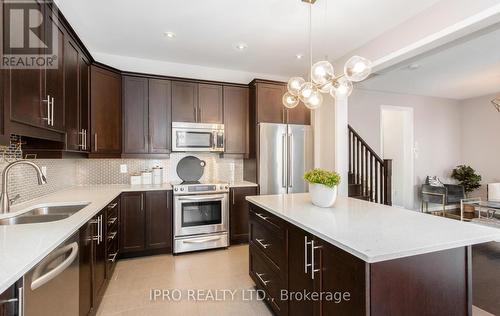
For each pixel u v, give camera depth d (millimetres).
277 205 2070
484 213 5320
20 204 2031
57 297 1273
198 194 3338
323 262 1364
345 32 2787
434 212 5633
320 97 2246
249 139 3928
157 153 3443
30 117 1542
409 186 5578
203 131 3625
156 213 3219
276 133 3723
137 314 2020
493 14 1788
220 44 3123
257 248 2307
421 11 2352
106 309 2078
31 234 1320
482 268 2768
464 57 3498
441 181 5887
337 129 3523
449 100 5953
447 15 2115
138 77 3361
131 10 2379
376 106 5301
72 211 2145
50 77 1818
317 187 1990
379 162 3939
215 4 2289
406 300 1151
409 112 5582
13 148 1958
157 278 2617
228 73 4062
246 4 2287
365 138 5211
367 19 2514
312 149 3957
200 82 3650
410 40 2471
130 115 3312
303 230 1558
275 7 2330
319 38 2943
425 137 5762
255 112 3729
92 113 2887
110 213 2486
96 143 2926
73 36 2271
